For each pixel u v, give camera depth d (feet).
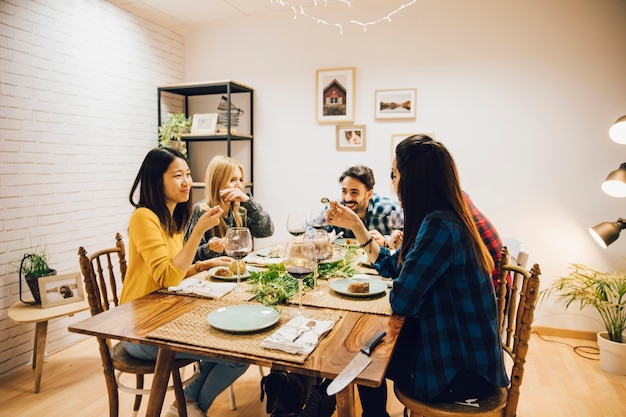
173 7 11.51
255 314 4.53
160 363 4.60
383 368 3.53
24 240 9.02
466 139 11.14
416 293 4.30
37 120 9.24
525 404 7.70
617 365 8.75
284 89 12.65
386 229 9.03
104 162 10.97
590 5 10.03
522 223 10.89
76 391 8.04
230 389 7.29
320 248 5.74
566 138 10.43
